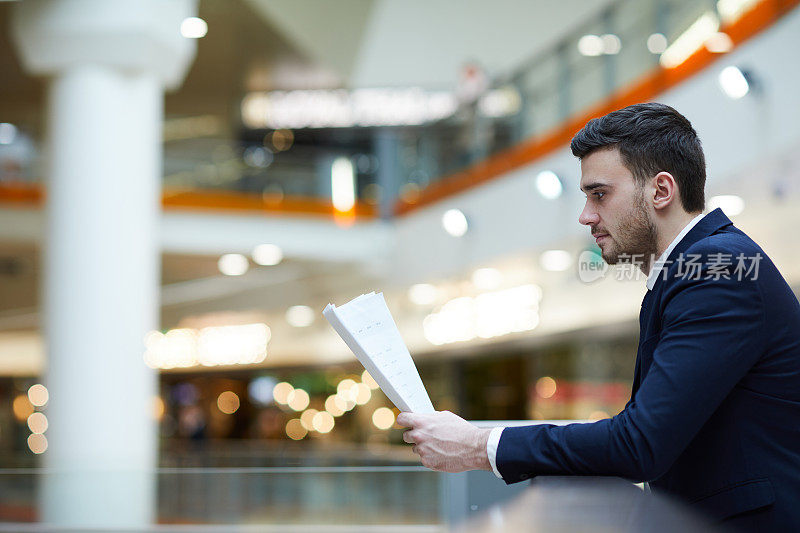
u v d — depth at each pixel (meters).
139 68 8.12
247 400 22.06
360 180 12.76
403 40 15.09
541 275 11.19
